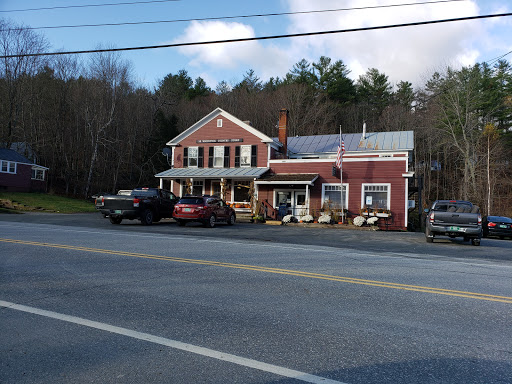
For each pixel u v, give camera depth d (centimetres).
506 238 2425
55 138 4584
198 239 1303
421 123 5009
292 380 315
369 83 5894
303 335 417
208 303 531
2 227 1545
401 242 1508
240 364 344
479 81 4200
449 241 1662
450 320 473
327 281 668
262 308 511
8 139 4238
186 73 6731
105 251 949
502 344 400
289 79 5822
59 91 4594
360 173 2567
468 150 3978
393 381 315
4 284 616
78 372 327
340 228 2292
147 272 718
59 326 436
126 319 462
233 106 5794
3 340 394
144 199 1912
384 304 536
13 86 4247
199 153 3106
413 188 2808
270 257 925
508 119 4359
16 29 4197
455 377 324
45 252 915
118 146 4641
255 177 2689
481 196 4003
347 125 5406
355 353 371
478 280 710
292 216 2498
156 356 360
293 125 5234
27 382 309
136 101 5062
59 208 3109
